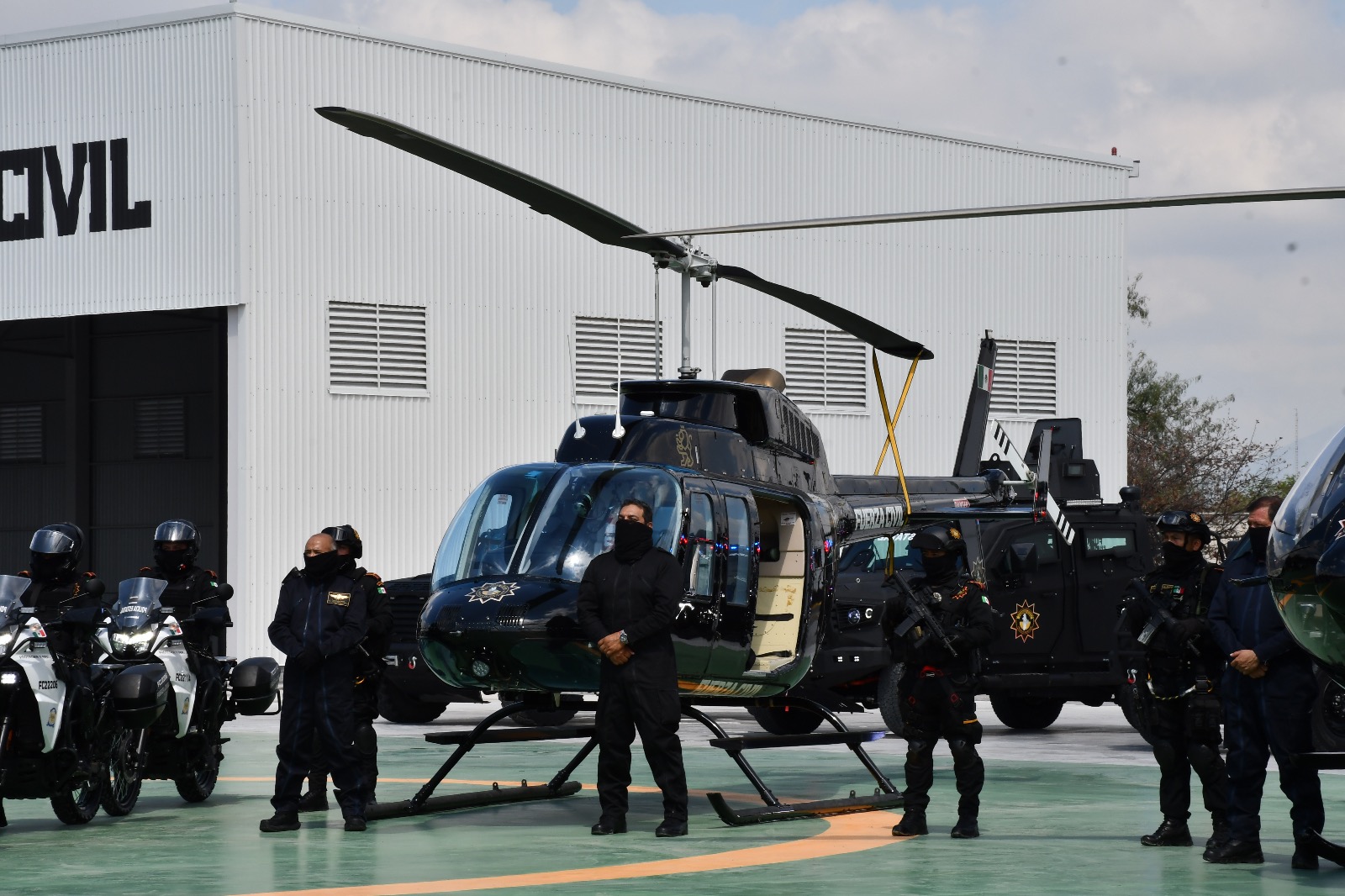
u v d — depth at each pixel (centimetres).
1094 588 3444
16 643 1823
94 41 5159
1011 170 6481
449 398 5334
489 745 3212
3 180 5291
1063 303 6612
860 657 3145
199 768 2203
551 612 1884
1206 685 1708
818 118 6044
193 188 5022
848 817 2061
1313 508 1525
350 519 5131
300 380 5053
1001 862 1666
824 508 2294
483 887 1509
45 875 1591
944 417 6312
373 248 5197
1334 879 1548
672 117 5750
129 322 6738
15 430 7025
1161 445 10181
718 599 2002
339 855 1731
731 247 5847
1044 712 3631
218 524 6456
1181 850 1756
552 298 5541
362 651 2033
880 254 6166
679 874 1590
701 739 3403
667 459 2089
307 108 5081
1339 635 1487
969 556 3247
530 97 5484
